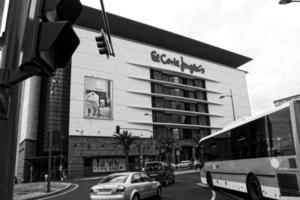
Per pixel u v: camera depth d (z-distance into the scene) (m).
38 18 2.05
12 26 2.34
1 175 2.36
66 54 2.16
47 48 1.97
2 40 2.38
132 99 65.75
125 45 68.94
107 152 56.50
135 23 69.31
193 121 79.31
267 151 9.52
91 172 53.28
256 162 10.34
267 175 9.55
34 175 55.75
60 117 57.53
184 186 19.11
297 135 7.91
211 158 16.08
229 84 91.44
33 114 63.84
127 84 65.94
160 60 74.81
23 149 60.25
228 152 13.30
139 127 64.88
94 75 60.62
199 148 18.80
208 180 16.78
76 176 51.31
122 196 10.23
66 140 56.53
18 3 2.39
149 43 78.38
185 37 78.44
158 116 70.62
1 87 2.13
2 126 2.46
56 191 20.62
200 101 80.75
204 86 85.00
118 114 61.81
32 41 1.99
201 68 84.75
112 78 63.38
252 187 10.91
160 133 69.56
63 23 2.04
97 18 65.12
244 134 11.45
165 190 16.80
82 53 60.47
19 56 2.24
